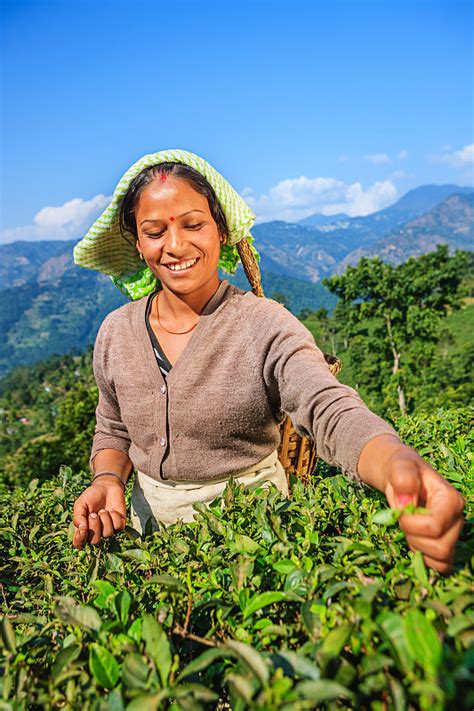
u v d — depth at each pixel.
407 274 44.72
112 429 2.52
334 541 1.62
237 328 2.08
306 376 1.78
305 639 1.20
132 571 1.67
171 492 2.27
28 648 1.26
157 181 2.04
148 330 2.25
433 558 1.16
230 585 1.41
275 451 2.39
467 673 0.80
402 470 1.18
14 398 150.12
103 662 1.07
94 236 2.41
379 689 0.90
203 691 0.95
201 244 2.08
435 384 44.50
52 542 2.51
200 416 2.11
